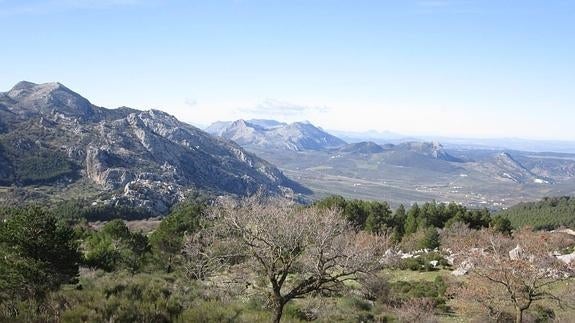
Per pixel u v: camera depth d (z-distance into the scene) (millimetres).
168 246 36312
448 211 78938
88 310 12617
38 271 18062
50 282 17734
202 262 24031
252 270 16234
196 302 16469
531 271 22312
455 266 42938
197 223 36812
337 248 14594
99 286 16328
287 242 14414
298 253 14914
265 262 15164
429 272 42656
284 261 14914
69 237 21281
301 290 15109
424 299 28703
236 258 17516
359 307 25625
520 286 22531
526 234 31922
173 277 26344
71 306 12898
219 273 19000
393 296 28594
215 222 16938
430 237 58969
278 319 14852
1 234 19484
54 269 19266
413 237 63125
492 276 22984
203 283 21938
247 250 15609
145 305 14062
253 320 15562
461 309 25500
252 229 15094
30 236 19469
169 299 15398
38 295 14055
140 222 115875
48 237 19719
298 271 15531
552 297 23203
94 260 32344
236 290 17719
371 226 65688
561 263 23250
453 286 28094
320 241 14359
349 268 14820
